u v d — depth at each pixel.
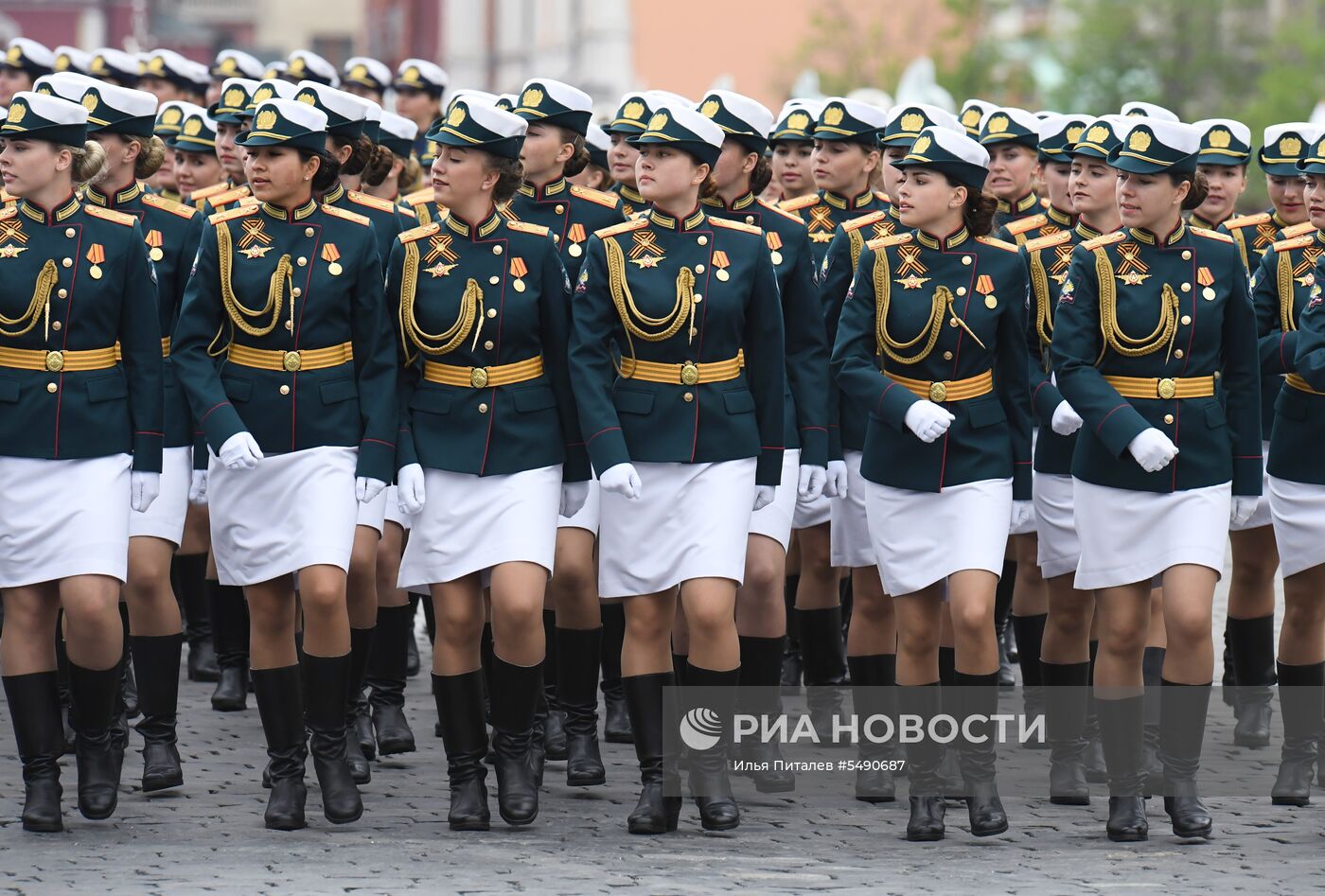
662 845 27.12
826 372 29.44
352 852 26.33
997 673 28.12
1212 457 28.38
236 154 36.00
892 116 33.22
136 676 30.05
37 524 27.09
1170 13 170.88
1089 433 28.62
